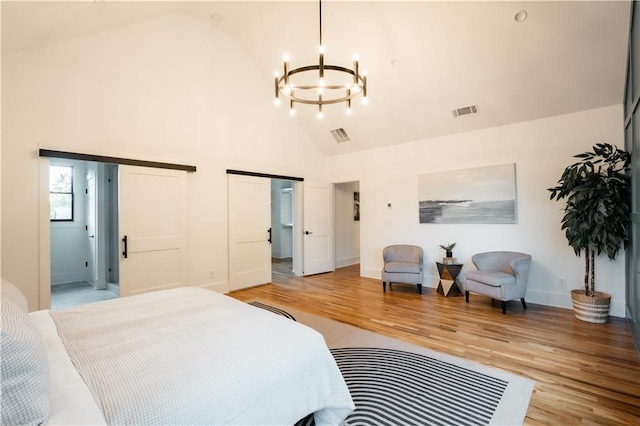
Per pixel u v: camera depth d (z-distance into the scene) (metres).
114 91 3.79
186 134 4.47
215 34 4.30
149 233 4.09
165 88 4.21
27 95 3.21
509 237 4.34
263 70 4.93
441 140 5.03
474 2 3.13
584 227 3.31
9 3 2.20
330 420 1.63
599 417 1.82
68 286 5.37
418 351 2.70
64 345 1.44
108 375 1.18
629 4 2.71
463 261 4.78
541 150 4.08
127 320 1.80
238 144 5.11
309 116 5.80
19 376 0.90
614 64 3.19
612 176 3.24
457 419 1.79
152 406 1.02
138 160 3.97
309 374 1.50
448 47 3.66
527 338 2.98
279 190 9.03
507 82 3.80
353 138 5.90
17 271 3.15
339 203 7.27
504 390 2.09
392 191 5.65
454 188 4.83
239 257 5.07
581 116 3.79
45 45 3.26
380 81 4.47
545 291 4.07
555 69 3.46
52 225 5.50
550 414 1.85
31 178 3.22
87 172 5.71
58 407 0.97
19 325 1.04
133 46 3.77
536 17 3.07
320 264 6.46
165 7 3.53
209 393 1.13
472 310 3.88
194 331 1.63
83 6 2.64
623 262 3.51
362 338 2.99
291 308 4.01
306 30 4.07
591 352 2.66
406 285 5.34
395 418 1.80
